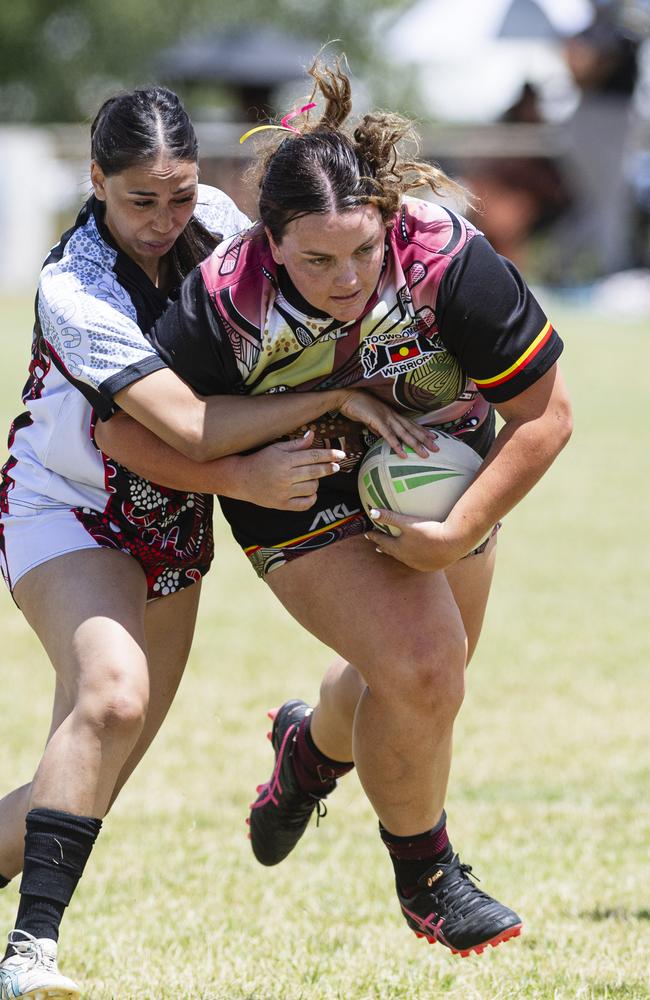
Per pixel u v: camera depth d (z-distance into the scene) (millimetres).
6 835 13297
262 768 22953
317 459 12547
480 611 14516
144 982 14203
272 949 15352
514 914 13430
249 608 34031
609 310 82938
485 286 12320
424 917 13641
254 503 12797
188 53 99938
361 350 12609
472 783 22016
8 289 88812
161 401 12359
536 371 12461
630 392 63281
